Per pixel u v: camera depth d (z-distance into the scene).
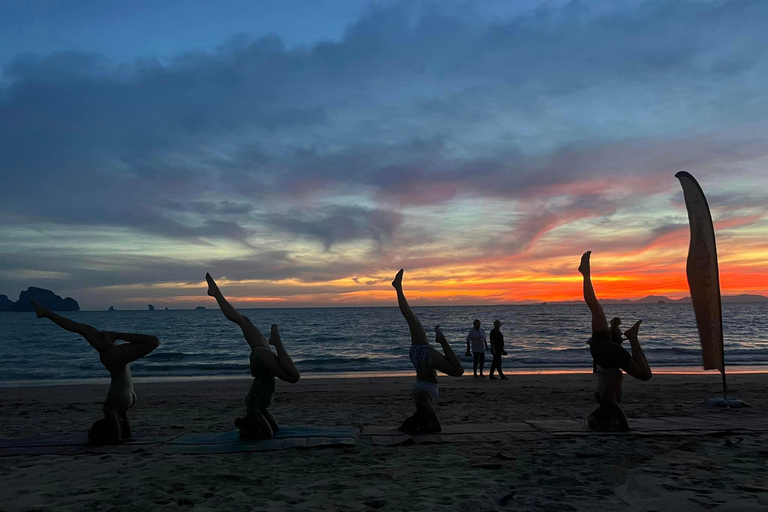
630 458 5.19
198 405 10.98
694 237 9.04
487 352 29.95
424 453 5.59
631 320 80.06
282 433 6.47
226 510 3.90
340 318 101.56
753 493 4.08
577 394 11.53
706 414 7.99
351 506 3.96
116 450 5.83
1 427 8.32
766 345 35.88
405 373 21.17
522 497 4.10
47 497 4.26
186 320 106.12
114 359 6.11
